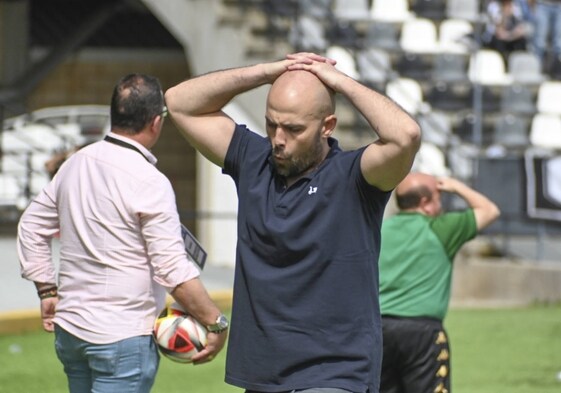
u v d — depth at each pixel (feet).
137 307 52.65
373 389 45.60
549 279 142.31
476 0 200.03
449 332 121.08
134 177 52.47
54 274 55.98
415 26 195.93
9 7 211.20
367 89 45.03
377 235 46.24
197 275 51.96
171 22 170.71
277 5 174.19
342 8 194.29
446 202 149.69
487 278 145.79
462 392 93.71
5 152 167.43
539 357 108.17
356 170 45.29
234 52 162.50
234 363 46.32
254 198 46.24
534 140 180.96
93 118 180.65
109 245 52.42
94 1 212.02
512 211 148.97
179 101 48.80
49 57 209.26
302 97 44.60
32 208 55.06
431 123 166.81
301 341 45.09
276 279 45.44
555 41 194.08
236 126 48.70
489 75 190.39
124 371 52.54
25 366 101.14
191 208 196.24
